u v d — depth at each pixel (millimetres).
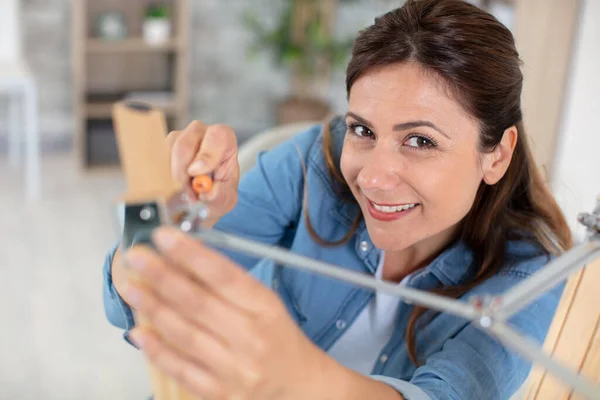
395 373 1052
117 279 852
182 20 4125
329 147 1103
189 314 473
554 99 2967
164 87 4426
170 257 478
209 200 786
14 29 3787
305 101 4484
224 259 472
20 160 4152
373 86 859
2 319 2635
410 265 1075
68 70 4199
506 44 882
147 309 483
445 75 837
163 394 556
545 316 934
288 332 494
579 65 2916
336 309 1102
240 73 4598
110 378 2379
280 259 501
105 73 4301
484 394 839
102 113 4086
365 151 901
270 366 486
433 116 841
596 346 740
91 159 4105
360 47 876
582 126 2955
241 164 1477
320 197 1101
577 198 1312
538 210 1051
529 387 832
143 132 605
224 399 494
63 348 2508
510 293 487
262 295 477
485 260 1022
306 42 4312
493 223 1015
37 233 3318
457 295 1028
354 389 569
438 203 881
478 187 1003
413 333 1019
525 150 1008
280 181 1132
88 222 3482
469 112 861
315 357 531
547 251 1028
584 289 735
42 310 2717
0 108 4156
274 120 4734
